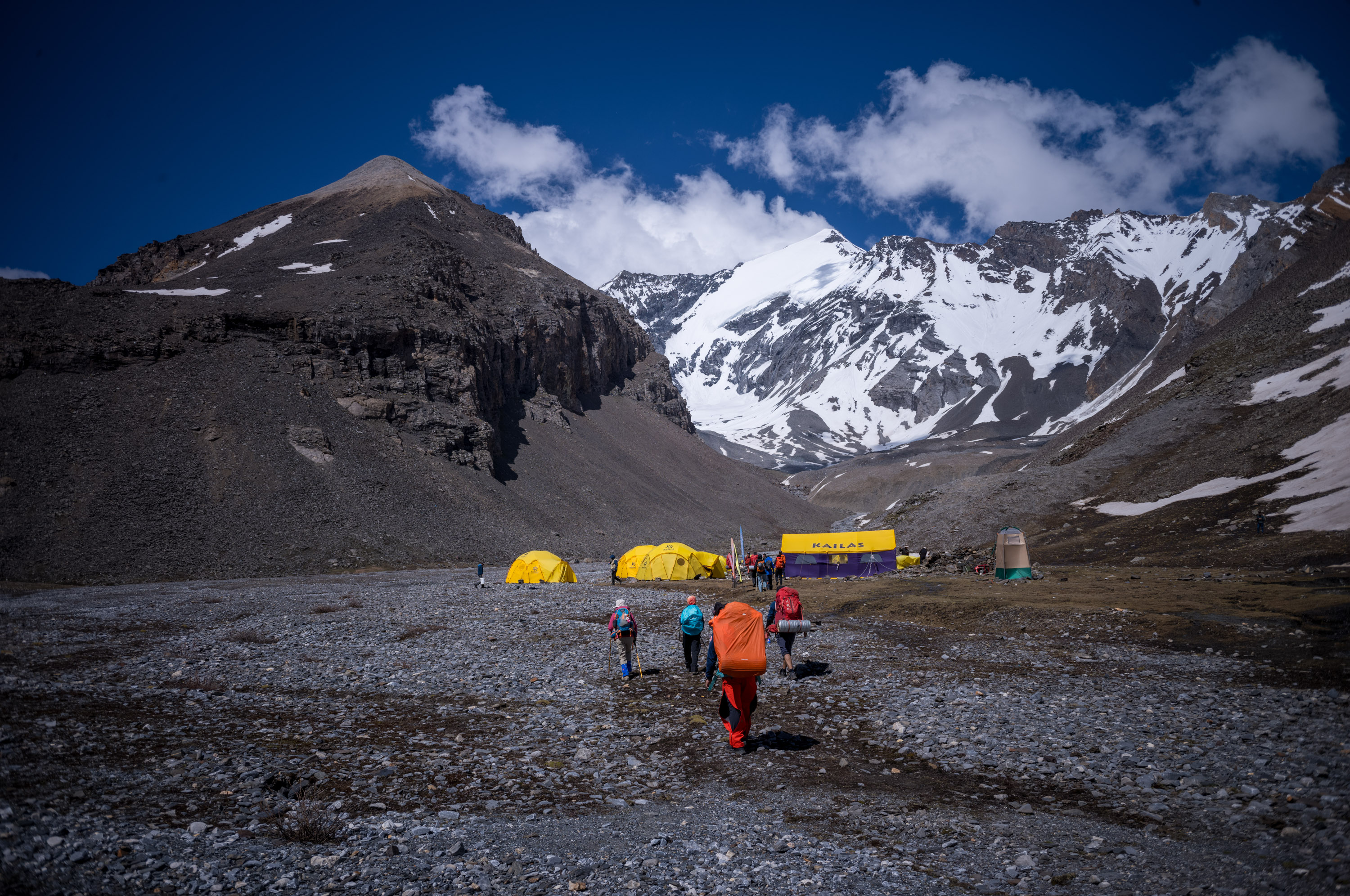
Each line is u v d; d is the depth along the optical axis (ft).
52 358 280.10
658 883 25.46
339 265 473.67
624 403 654.53
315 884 24.56
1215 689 56.13
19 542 214.48
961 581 149.18
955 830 30.55
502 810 33.42
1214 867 25.72
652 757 42.73
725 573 224.94
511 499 365.20
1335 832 27.35
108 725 45.55
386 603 142.82
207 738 43.62
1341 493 180.24
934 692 57.62
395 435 342.03
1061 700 53.52
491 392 447.42
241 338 335.67
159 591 183.01
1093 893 24.26
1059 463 366.43
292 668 70.79
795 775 38.93
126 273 594.24
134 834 27.84
